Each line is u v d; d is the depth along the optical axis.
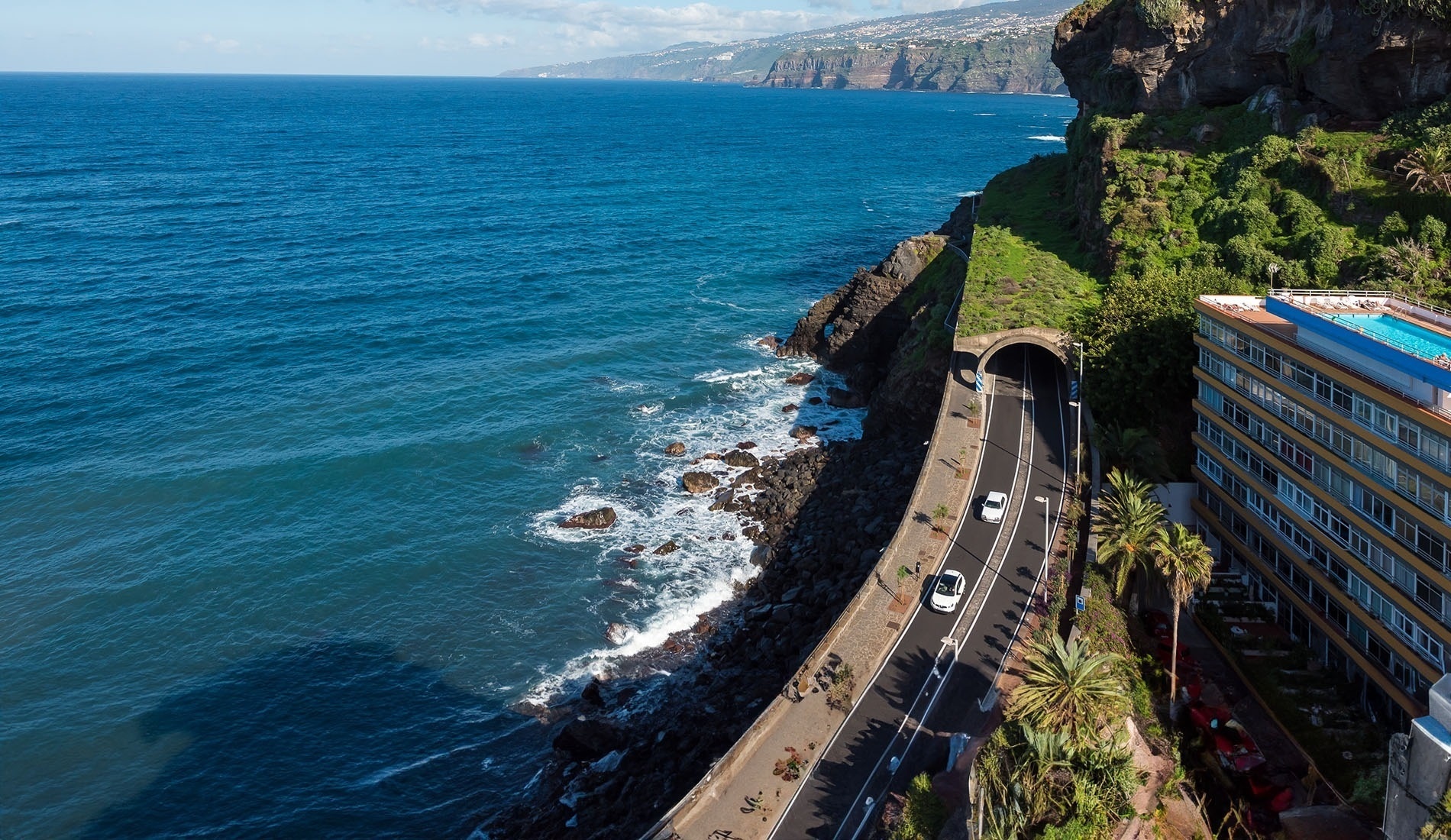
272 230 161.00
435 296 126.50
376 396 94.88
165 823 48.53
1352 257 70.06
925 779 38.06
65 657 58.97
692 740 50.53
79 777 50.97
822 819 38.72
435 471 81.19
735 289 135.88
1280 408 50.53
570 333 114.69
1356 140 79.00
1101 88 116.81
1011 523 57.91
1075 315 76.19
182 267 135.88
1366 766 41.56
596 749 52.09
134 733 53.84
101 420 87.56
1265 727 45.22
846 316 106.56
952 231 130.00
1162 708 45.66
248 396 93.94
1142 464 59.38
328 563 68.81
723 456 84.88
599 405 94.94
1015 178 132.12
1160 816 37.03
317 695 57.16
